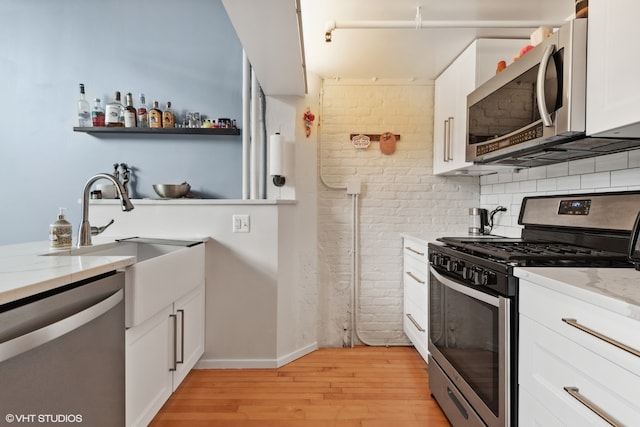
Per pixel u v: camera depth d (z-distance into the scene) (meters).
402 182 3.01
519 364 1.26
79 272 1.02
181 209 2.44
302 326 2.75
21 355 0.82
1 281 0.88
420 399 2.09
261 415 1.91
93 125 2.73
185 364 2.04
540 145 1.61
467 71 2.33
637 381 0.77
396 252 3.00
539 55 1.52
